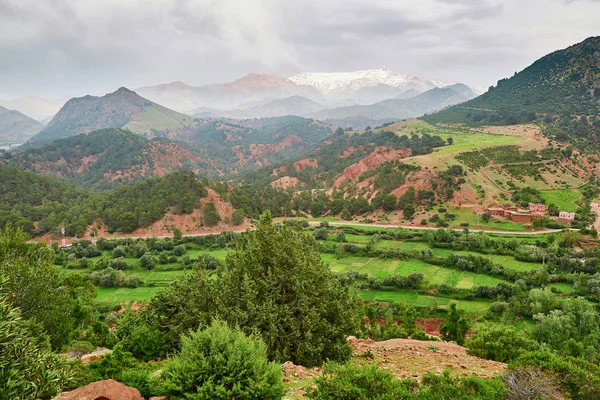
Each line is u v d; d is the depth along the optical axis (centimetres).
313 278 2661
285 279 2597
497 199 13038
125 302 7775
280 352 2317
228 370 1488
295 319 2439
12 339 1459
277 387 1501
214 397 1432
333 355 2459
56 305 3425
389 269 9119
